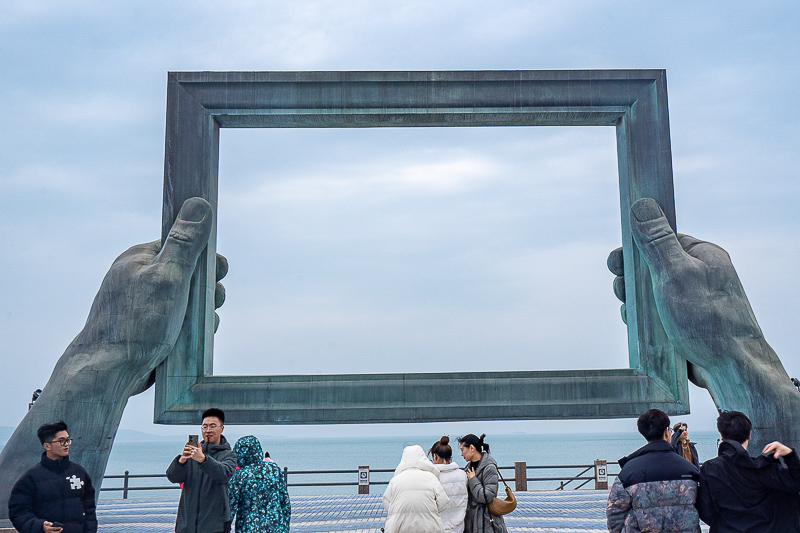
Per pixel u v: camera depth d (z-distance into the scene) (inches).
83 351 521.7
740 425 213.5
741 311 542.3
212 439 282.0
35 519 259.4
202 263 569.9
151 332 523.8
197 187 575.2
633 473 212.4
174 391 549.3
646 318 575.2
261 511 266.1
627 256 599.8
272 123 599.2
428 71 590.6
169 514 701.3
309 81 588.1
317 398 552.1
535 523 571.5
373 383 556.1
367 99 586.2
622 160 605.9
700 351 540.4
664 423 217.8
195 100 585.3
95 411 506.6
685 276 546.3
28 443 492.1
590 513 637.3
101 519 657.0
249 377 555.8
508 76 592.1
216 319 613.3
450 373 561.6
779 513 204.4
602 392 560.4
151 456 5880.9
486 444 309.9
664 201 584.1
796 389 528.1
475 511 295.4
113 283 534.3
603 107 593.3
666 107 593.6
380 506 741.3
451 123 605.0
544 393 558.3
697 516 208.7
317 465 3528.5
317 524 593.3
